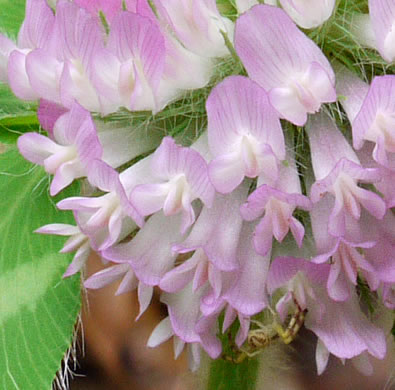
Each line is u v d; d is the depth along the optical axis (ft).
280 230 0.31
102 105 0.32
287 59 0.31
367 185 0.33
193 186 0.31
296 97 0.31
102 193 0.34
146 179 0.33
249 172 0.31
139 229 0.34
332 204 0.33
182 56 0.32
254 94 0.31
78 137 0.32
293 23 0.31
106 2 0.32
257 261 0.33
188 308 0.34
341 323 0.33
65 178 0.32
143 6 0.32
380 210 0.31
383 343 0.34
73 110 0.32
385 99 0.30
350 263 0.32
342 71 0.33
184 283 0.32
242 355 0.37
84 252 0.34
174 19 0.32
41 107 0.33
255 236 0.31
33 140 0.33
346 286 0.32
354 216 0.31
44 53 0.32
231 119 0.31
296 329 0.33
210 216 0.33
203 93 0.33
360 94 0.32
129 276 0.34
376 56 0.33
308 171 0.33
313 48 0.31
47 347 0.34
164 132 0.34
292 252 0.33
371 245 0.31
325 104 0.33
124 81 0.31
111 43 0.31
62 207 0.32
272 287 0.32
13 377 0.34
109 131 0.34
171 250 0.32
